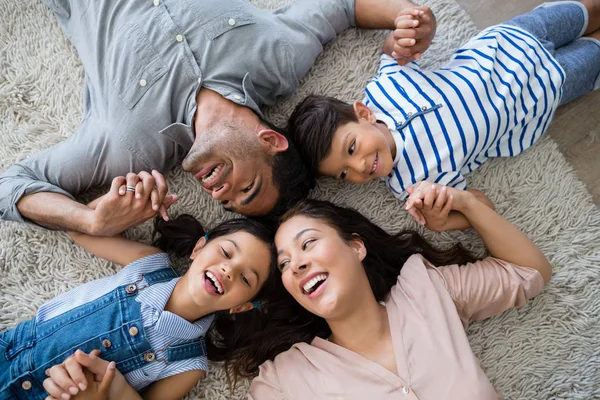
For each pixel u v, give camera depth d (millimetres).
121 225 1144
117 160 1190
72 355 1031
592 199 1355
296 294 1115
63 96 1342
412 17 1200
